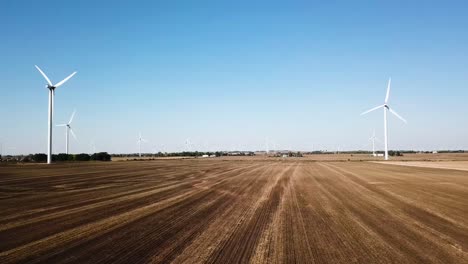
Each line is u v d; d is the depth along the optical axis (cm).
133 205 1988
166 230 1345
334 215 1692
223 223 1485
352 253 1039
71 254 1016
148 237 1228
